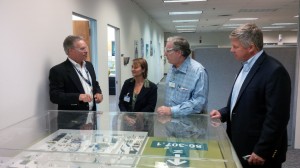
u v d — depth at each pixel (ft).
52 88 7.49
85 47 7.86
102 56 14.15
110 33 23.85
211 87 13.00
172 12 29.09
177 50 6.17
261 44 5.19
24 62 7.06
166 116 5.88
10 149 4.01
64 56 9.46
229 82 12.85
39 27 7.79
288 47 12.63
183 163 3.51
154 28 36.78
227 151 3.95
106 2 14.82
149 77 31.68
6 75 6.36
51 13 8.53
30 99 7.32
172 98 6.61
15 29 6.67
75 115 6.07
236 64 12.69
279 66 4.95
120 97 9.58
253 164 5.18
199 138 4.51
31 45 7.38
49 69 8.32
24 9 7.04
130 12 21.15
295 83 12.39
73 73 7.76
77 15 11.19
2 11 6.18
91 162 3.57
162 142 4.34
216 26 44.98
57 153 3.87
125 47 19.47
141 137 4.62
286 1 22.59
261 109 5.21
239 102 5.45
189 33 56.54
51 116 5.99
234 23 40.24
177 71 6.49
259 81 5.12
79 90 7.74
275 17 33.32
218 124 5.32
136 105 9.01
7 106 6.40
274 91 4.85
